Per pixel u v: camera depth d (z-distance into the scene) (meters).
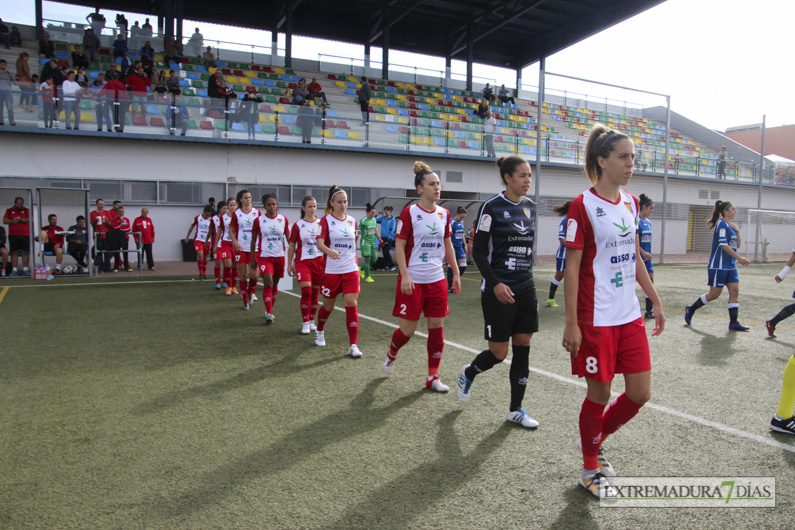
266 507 2.54
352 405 3.96
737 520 2.45
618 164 2.55
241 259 8.10
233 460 3.04
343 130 16.58
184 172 14.84
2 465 2.96
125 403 3.97
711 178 23.20
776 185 25.72
